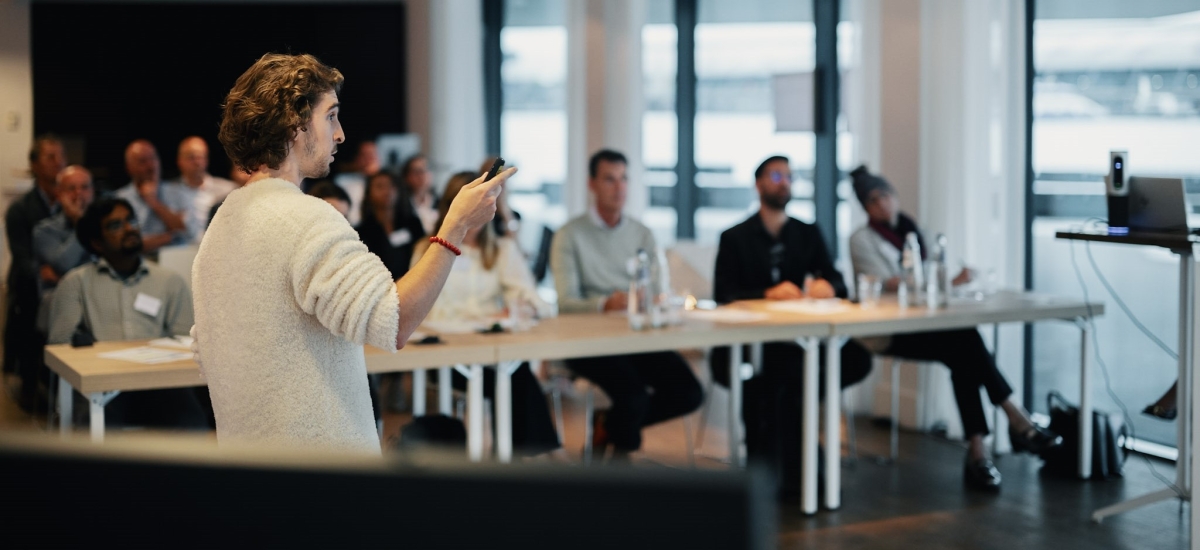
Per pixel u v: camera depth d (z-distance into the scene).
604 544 0.51
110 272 3.79
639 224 4.62
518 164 8.83
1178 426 3.79
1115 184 3.86
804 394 3.87
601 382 4.09
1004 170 4.89
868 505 4.01
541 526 0.51
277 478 0.53
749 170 7.04
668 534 0.50
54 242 5.36
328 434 1.68
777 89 6.22
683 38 7.30
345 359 1.71
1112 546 3.56
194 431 3.55
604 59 7.20
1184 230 3.65
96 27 8.90
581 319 3.96
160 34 8.91
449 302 4.11
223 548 0.54
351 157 8.81
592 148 7.32
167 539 0.54
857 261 4.72
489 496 0.52
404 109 8.84
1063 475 4.41
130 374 2.98
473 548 0.52
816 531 3.72
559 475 0.52
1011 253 4.98
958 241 4.93
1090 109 4.92
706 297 5.30
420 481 0.53
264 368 1.67
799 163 6.65
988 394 4.36
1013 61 4.90
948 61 4.90
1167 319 4.83
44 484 0.54
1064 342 5.25
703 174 7.34
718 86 7.18
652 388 4.34
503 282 4.18
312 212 1.67
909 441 4.98
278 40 8.88
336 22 8.80
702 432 4.89
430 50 8.52
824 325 3.83
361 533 0.53
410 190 6.73
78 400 3.51
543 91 8.59
